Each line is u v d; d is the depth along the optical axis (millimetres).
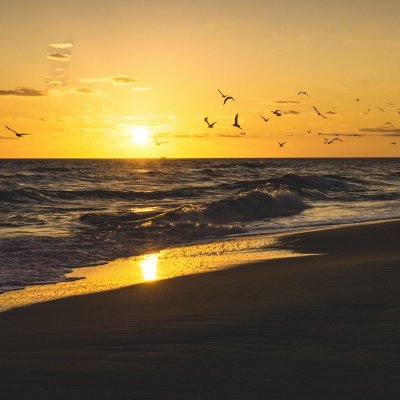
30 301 9500
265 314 7250
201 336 6449
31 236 17547
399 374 4867
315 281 9555
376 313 6875
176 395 4695
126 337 6641
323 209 26859
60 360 5809
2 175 58125
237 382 4895
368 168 96875
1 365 5703
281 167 101062
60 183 49219
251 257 13875
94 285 10875
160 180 55719
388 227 18844
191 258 14078
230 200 25078
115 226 20234
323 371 5031
